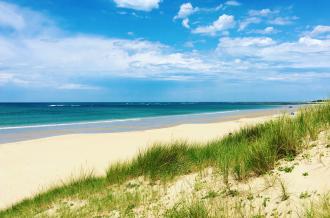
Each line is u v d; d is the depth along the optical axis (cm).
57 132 3222
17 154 2066
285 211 539
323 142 700
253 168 693
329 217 465
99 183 1028
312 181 582
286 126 770
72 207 910
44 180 1481
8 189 1390
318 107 894
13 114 7431
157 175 898
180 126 3138
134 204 781
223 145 964
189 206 639
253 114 4950
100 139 2530
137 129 3306
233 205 614
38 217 895
